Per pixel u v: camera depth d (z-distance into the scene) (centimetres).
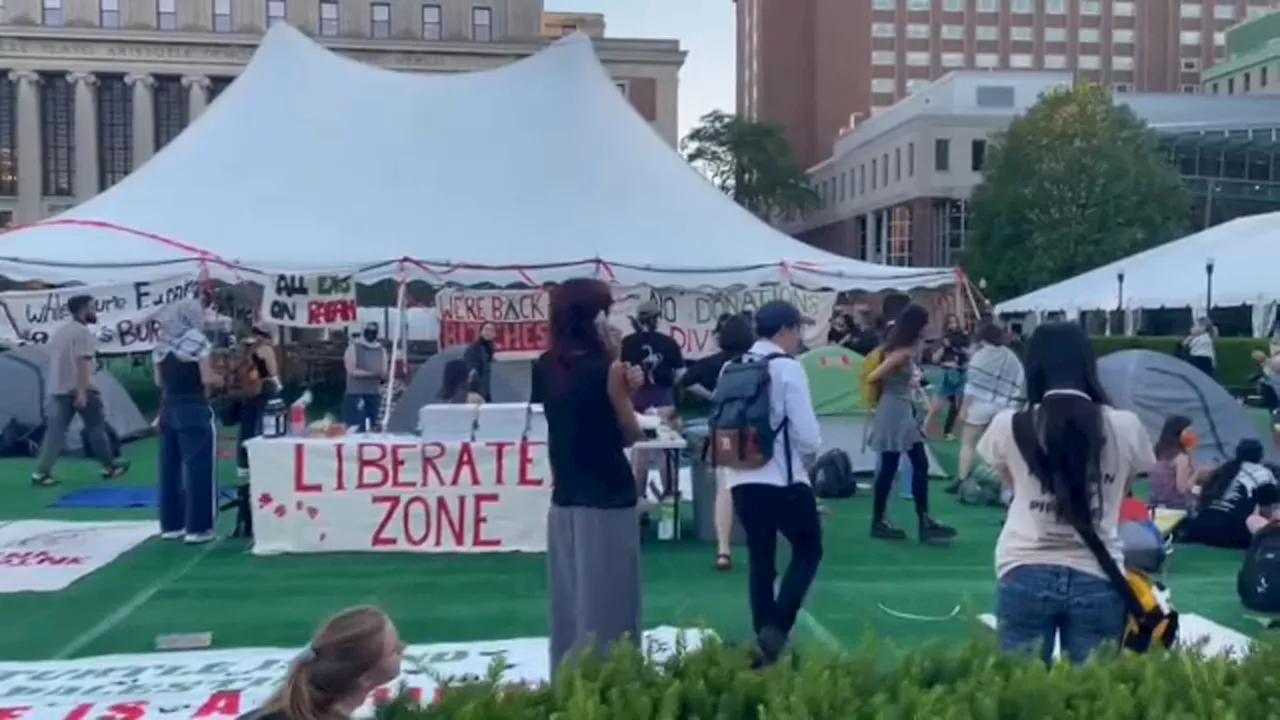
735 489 563
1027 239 4650
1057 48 9606
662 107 6800
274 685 539
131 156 6588
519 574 786
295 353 2105
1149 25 9731
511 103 1476
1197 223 5884
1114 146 4572
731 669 293
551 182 1366
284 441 846
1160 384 1211
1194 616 673
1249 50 8869
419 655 580
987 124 6134
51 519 979
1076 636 363
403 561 827
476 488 852
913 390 920
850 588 741
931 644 315
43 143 6569
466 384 1051
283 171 1345
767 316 569
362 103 1462
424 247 1243
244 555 840
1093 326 3544
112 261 1166
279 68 1498
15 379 1403
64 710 504
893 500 1103
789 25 9188
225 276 1192
